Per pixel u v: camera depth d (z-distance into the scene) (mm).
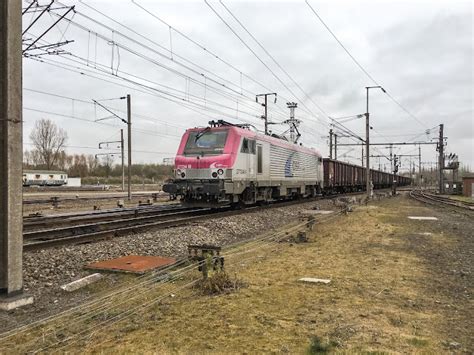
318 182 33406
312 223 14797
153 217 16234
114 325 5406
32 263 8539
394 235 13547
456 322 5418
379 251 10531
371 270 8336
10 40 6297
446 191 57469
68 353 4598
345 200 30938
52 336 5129
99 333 5152
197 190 17859
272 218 18578
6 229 6348
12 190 6367
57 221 14680
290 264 8961
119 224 14391
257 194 21719
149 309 5992
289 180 25844
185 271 8039
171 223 14398
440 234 13945
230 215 17938
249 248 11055
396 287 7043
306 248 11078
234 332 5043
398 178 92062
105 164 116438
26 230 13383
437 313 5762
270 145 22562
